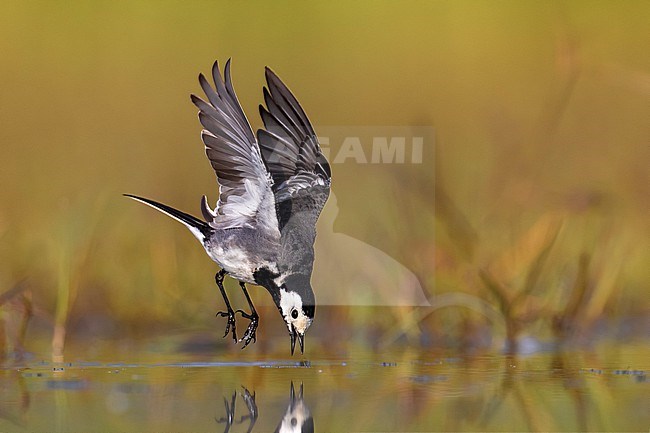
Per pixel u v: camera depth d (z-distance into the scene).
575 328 13.95
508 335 13.88
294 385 11.36
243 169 10.97
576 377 11.75
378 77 19.17
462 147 17.30
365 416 10.01
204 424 9.73
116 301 14.87
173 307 14.84
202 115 10.82
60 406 10.38
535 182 16.48
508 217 15.83
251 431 9.54
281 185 11.16
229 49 19.38
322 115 18.44
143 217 16.30
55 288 14.79
